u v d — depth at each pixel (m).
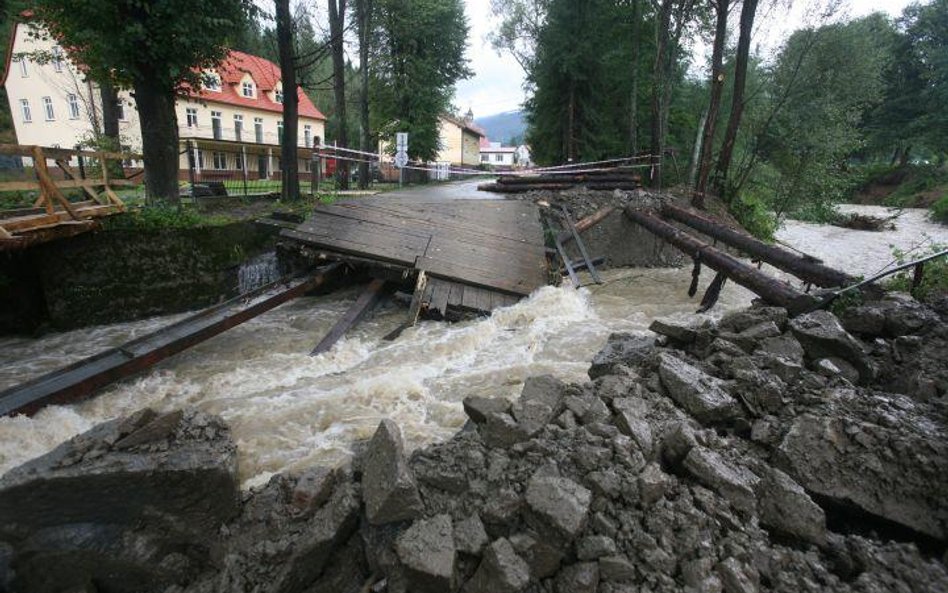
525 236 10.80
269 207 11.97
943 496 2.74
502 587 2.37
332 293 10.15
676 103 22.58
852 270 14.09
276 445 4.77
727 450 3.25
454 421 5.20
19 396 5.38
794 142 18.03
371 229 9.79
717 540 2.61
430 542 2.53
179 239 9.02
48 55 13.27
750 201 17.83
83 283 8.33
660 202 13.43
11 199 9.62
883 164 44.72
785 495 2.83
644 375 4.39
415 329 8.26
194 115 29.03
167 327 6.98
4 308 8.12
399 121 28.23
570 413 3.44
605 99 21.62
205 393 6.04
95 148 13.33
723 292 10.76
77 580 2.90
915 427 3.12
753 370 4.02
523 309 8.73
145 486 2.86
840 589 2.38
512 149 86.69
